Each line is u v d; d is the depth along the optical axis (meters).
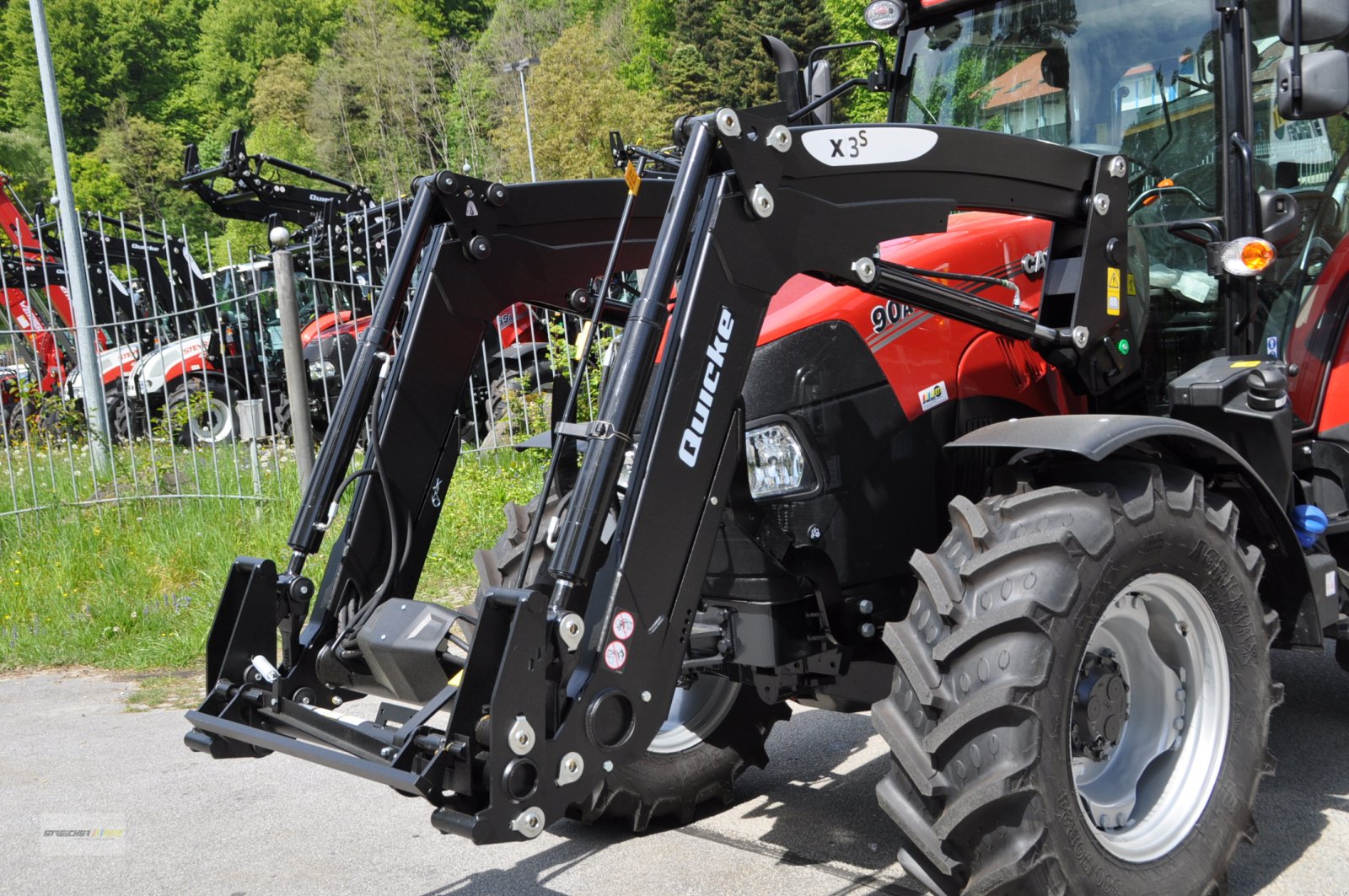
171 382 12.66
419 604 2.64
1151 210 3.46
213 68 83.88
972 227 3.22
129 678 5.25
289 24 85.62
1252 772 2.80
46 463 8.41
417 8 85.44
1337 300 3.70
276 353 12.83
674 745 3.41
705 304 2.41
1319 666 4.50
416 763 2.33
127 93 82.38
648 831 3.37
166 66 84.19
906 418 2.96
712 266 2.41
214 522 7.07
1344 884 2.83
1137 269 3.34
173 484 7.73
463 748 2.24
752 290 2.47
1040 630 2.41
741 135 2.41
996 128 3.79
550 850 3.25
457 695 2.26
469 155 65.00
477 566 3.24
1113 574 2.50
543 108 60.59
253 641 2.74
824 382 2.88
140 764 4.07
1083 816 2.46
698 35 65.19
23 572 6.52
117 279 14.26
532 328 7.49
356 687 2.82
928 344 3.00
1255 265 3.20
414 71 71.50
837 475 2.89
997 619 2.42
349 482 2.88
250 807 3.62
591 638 2.33
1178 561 2.66
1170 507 2.66
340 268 11.93
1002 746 2.38
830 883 2.95
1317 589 3.14
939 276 2.85
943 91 3.91
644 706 2.37
